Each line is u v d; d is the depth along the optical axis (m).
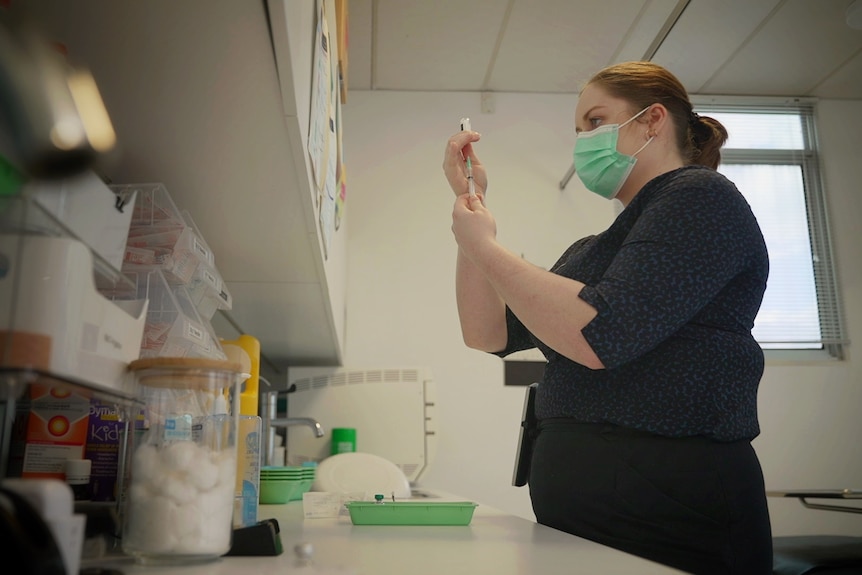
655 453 1.03
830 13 3.13
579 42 3.31
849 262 3.71
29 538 0.45
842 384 3.52
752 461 1.06
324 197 1.53
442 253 3.48
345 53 2.28
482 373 3.35
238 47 0.79
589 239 1.43
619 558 0.78
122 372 0.70
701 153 1.35
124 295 0.93
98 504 0.80
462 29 3.22
